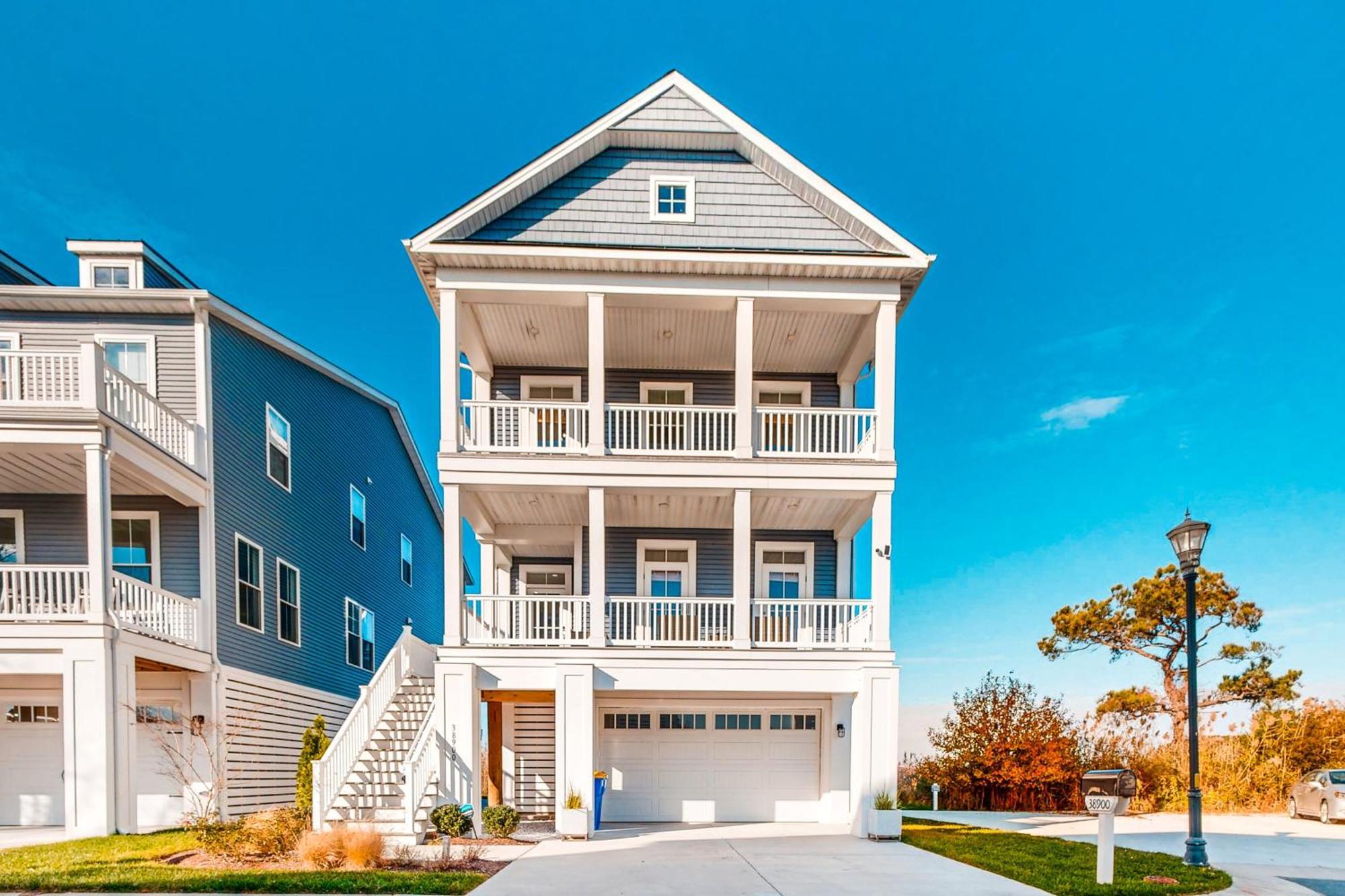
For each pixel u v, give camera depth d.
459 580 11.91
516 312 13.33
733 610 12.23
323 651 18.16
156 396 13.38
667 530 15.32
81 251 13.88
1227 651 19.30
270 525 15.64
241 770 13.95
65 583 11.78
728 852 9.91
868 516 13.95
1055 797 17.39
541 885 7.80
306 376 17.56
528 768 14.37
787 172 13.16
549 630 14.35
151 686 13.00
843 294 12.73
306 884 7.49
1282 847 11.21
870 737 11.73
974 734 18.00
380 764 11.54
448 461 12.19
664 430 15.20
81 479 12.74
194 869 8.18
